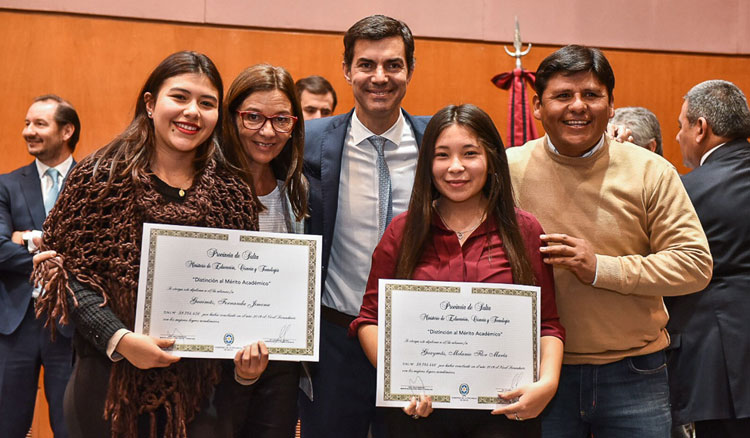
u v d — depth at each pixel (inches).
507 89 161.2
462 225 86.5
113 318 73.9
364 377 98.5
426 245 85.1
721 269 109.0
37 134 147.3
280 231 94.5
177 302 75.7
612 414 91.0
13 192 144.8
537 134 164.2
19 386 136.6
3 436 135.5
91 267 75.4
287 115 92.0
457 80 190.9
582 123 90.5
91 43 177.2
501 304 80.3
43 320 137.4
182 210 77.6
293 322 79.0
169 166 81.2
